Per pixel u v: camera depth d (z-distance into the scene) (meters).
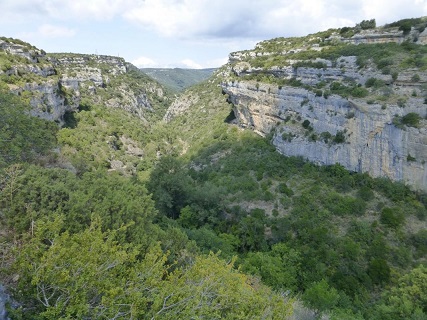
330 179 43.06
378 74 43.00
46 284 10.41
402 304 23.84
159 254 14.77
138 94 142.75
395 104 37.22
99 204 19.66
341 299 27.08
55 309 9.48
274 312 13.12
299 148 49.56
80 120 73.56
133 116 111.25
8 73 51.66
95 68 132.00
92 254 11.57
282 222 37.69
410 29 50.97
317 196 40.69
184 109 119.31
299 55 62.47
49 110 58.94
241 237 38.78
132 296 11.07
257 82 63.16
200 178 56.34
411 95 37.50
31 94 53.19
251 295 13.77
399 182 36.69
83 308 9.78
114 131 77.12
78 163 34.72
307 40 78.12
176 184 45.47
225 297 12.90
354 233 33.91
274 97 57.69
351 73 47.47
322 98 46.88
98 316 10.09
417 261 29.94
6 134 24.00
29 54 62.81
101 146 66.12
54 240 12.06
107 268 11.68
